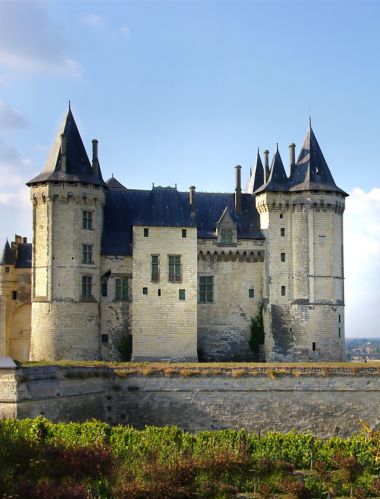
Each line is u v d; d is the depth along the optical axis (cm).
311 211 7800
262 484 4350
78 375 5981
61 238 7350
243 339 7850
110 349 7519
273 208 7881
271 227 7869
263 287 7900
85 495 3738
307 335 7656
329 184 7888
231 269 7925
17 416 5397
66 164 7475
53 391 5741
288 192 7881
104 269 7619
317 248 7769
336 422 6334
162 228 7575
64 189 7375
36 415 5550
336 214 7919
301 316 7681
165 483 4028
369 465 4753
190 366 6356
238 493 4312
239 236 7931
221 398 6281
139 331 7412
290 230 7856
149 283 7494
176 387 6262
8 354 7912
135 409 6231
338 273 7869
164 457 4466
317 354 7644
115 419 6228
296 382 6341
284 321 7719
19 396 5428
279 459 4734
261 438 4988
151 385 6256
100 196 7619
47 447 4297
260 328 7838
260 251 7938
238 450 4650
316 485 4306
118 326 7550
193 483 4222
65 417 5816
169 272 7538
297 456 4822
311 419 6316
